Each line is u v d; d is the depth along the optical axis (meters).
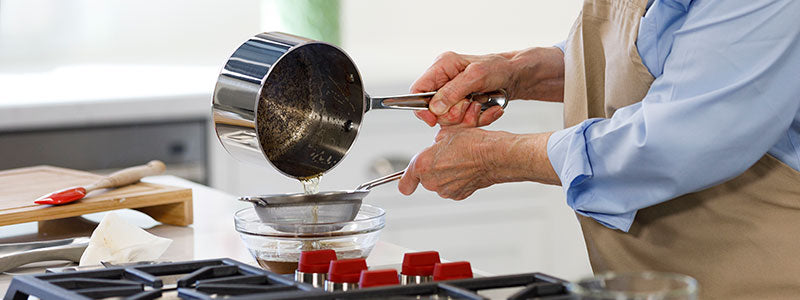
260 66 1.29
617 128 1.24
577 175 1.24
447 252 3.36
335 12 2.34
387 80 3.23
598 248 1.44
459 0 4.07
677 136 1.18
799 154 1.27
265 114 1.38
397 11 3.99
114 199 1.67
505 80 1.62
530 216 3.47
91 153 2.94
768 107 1.18
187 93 3.04
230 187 3.14
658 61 1.32
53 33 3.51
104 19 3.58
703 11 1.21
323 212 1.32
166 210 1.77
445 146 1.43
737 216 1.31
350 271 1.07
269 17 2.36
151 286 1.03
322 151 1.43
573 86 1.53
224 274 1.08
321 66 1.41
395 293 0.97
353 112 1.43
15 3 3.42
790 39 1.17
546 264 3.52
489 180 1.43
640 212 1.39
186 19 3.70
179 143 3.06
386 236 3.26
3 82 3.26
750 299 1.32
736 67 1.18
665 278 0.75
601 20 1.48
